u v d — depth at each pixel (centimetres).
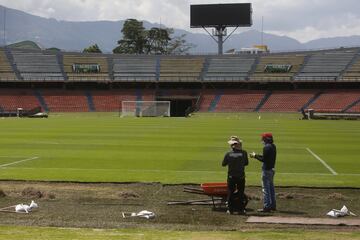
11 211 1709
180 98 10756
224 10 11612
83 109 10225
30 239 1122
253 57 11738
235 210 1708
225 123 6950
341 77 10481
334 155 3359
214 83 10994
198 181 2347
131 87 11219
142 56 11962
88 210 1752
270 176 1750
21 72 11181
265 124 6769
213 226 1498
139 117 8781
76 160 3045
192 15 11706
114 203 1875
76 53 12006
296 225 1509
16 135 4712
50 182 2306
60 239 1128
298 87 10769
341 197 1988
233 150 1720
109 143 4025
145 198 1975
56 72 11275
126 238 1152
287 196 1995
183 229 1412
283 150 3644
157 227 1438
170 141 4206
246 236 1196
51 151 3484
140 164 2894
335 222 1543
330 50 11606
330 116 8438
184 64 11706
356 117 8375
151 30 16712
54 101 10506
